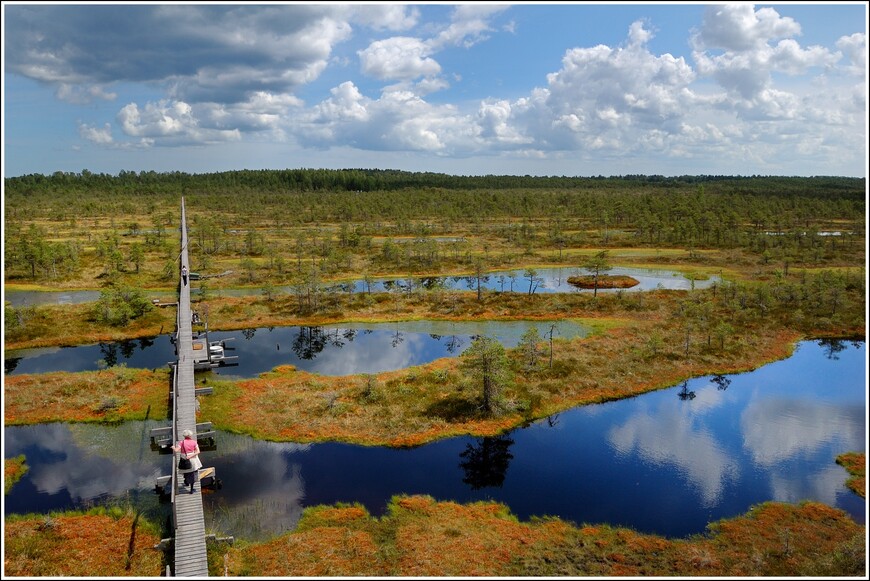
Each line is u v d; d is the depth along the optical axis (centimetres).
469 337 6631
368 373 5325
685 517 3112
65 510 3120
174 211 19325
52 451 3803
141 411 4397
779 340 6266
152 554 2728
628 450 3909
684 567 2623
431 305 7781
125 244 12088
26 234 11531
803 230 13525
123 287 7281
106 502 3212
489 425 4222
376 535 2905
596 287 8775
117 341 6278
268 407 4481
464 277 10106
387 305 7762
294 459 3747
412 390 4809
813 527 2964
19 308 6500
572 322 7069
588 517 3114
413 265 10669
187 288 7288
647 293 8306
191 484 2861
